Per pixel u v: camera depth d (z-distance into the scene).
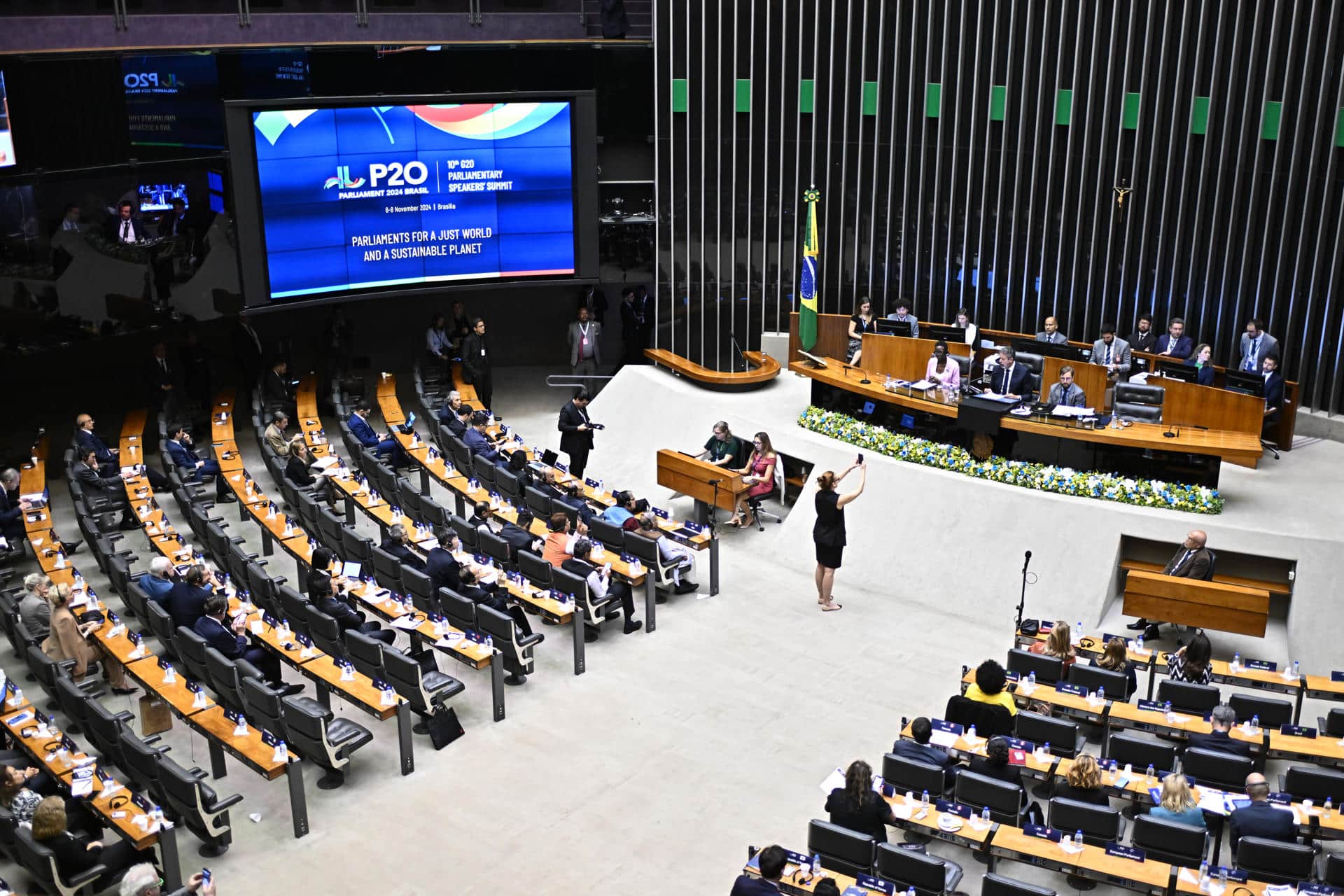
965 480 16.06
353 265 20.42
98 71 19.66
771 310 23.19
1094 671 12.00
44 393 23.22
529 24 21.05
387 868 10.22
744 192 22.66
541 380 24.62
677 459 17.34
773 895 8.41
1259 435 15.68
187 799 10.05
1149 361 18.27
